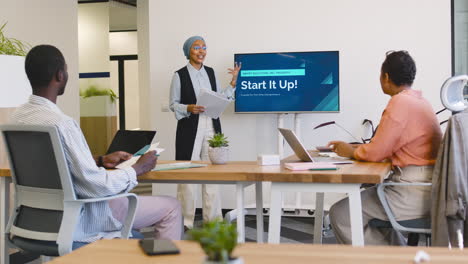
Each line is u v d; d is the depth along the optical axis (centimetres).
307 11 580
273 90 564
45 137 233
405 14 559
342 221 301
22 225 256
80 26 1088
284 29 585
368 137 569
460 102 312
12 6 656
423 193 288
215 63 601
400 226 290
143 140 314
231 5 596
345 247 134
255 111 568
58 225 244
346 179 254
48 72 249
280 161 335
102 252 133
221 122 605
